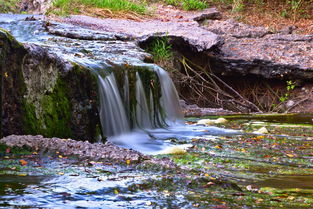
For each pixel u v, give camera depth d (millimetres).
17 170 3533
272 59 11727
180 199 2943
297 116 9164
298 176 3893
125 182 3289
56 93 5270
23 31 8891
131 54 8305
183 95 11555
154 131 6707
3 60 4590
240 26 13445
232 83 12344
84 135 5426
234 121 8086
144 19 12414
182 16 13445
